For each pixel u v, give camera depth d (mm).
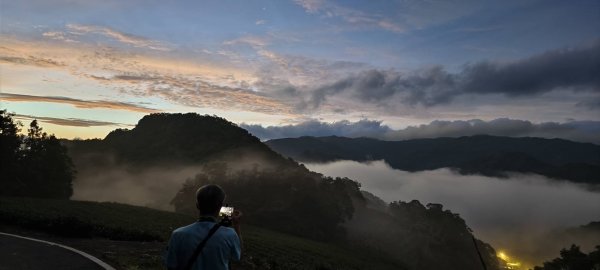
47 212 41000
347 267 76000
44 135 92562
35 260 12656
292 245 84812
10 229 20828
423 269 138625
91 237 21406
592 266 118312
